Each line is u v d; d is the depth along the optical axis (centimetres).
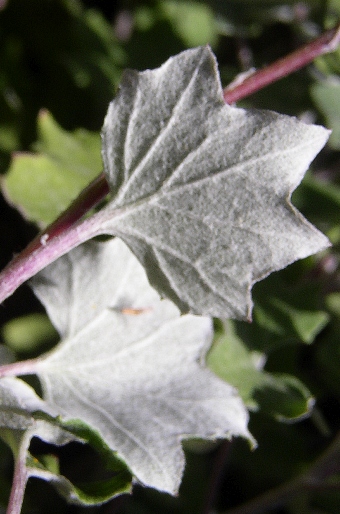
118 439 30
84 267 31
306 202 39
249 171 29
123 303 31
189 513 40
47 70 46
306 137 29
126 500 39
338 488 39
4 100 43
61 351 31
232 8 45
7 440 29
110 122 29
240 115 29
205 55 29
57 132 39
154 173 29
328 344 44
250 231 29
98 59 46
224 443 39
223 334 35
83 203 30
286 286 38
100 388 31
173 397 31
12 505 28
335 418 44
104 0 53
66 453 40
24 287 40
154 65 46
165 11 48
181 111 29
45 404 30
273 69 31
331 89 40
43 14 48
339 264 43
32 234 41
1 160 40
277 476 41
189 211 29
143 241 29
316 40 31
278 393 35
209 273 29
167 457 30
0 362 34
